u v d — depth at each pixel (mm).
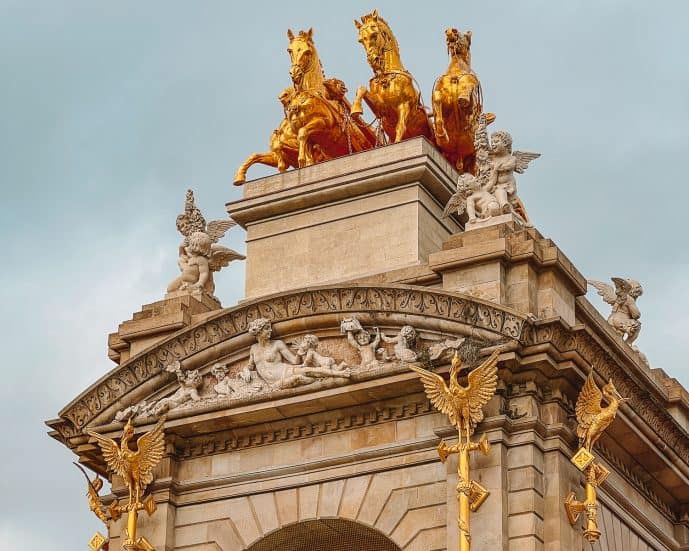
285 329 86250
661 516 91188
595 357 83000
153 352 87938
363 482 83562
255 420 85875
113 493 87938
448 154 95938
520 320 80875
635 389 86000
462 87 95375
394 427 83625
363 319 84375
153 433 86312
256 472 85750
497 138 86812
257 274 93250
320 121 95562
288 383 84688
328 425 85000
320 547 86438
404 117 94750
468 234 84625
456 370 80562
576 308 85375
